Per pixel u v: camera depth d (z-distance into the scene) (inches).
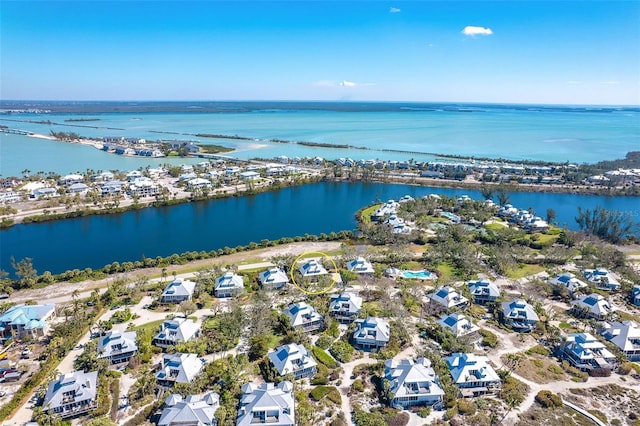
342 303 4788.4
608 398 3553.2
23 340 4168.3
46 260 6520.7
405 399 3400.6
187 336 4143.7
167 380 3585.1
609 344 4168.3
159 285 5285.4
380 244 7199.8
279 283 5423.2
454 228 7475.4
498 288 5447.8
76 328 4269.2
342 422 3186.5
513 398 3412.9
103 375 3624.5
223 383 3545.8
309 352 3976.4
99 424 2950.3
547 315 4778.5
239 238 7652.6
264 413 3157.0
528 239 7332.7
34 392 3481.8
